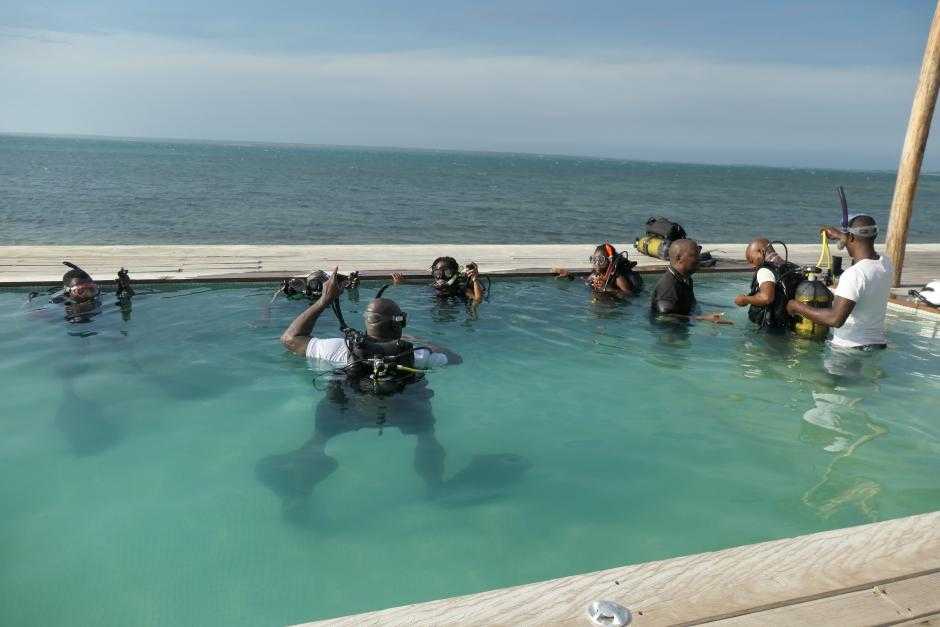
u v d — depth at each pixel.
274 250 10.01
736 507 3.17
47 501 3.09
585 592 2.08
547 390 4.75
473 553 2.75
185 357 5.18
